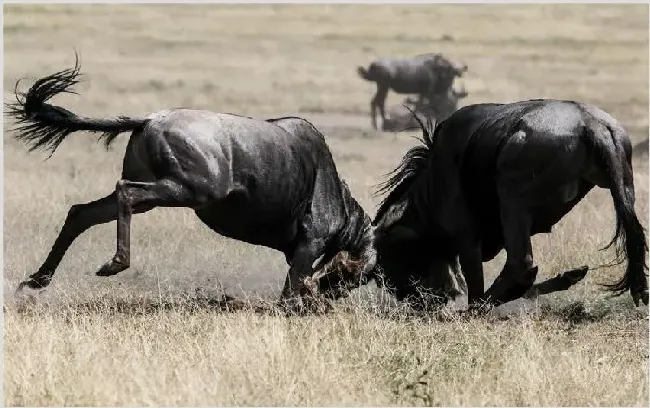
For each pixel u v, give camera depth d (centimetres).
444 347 3142
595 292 4059
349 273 3884
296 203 3800
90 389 2705
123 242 3466
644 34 16450
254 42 15262
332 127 10138
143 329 3238
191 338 3186
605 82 13075
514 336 3322
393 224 3969
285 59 14350
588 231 4788
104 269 3450
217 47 14738
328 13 17575
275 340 2997
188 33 15450
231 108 10819
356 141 9156
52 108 3612
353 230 3953
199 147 3541
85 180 6169
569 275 3675
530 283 3547
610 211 5394
